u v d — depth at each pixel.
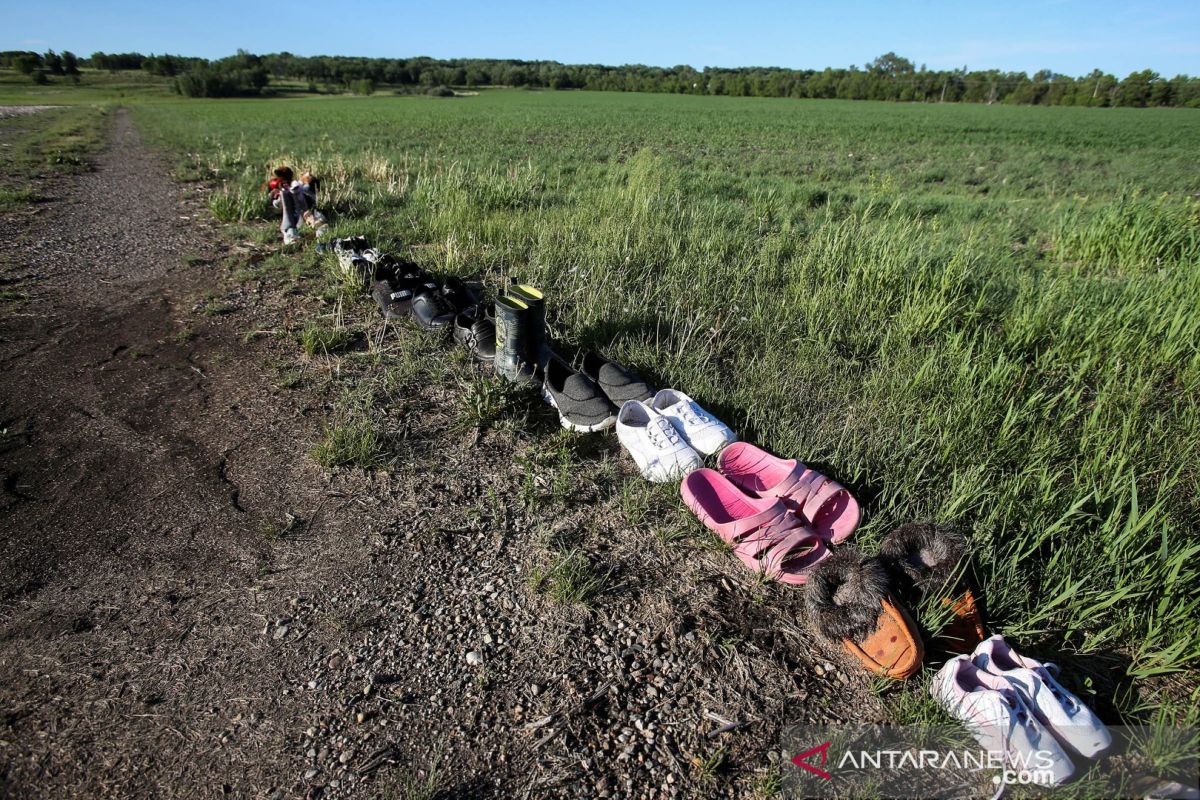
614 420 3.64
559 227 7.36
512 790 1.96
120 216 9.15
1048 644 2.48
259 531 2.95
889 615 2.28
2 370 4.26
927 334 4.92
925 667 2.31
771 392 3.99
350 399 3.97
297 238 7.46
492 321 4.41
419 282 5.35
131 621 2.47
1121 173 18.66
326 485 3.27
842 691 2.31
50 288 5.84
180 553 2.81
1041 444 3.39
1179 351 4.52
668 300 5.43
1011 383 4.05
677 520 3.07
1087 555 2.69
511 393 3.92
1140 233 7.63
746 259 6.47
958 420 3.59
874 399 3.93
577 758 2.06
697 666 2.38
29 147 18.42
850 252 6.23
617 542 2.96
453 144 22.75
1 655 2.31
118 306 5.45
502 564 2.81
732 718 2.20
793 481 2.97
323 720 2.14
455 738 2.10
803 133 32.25
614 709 2.22
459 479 3.35
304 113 46.50
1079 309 4.95
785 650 2.46
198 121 34.72
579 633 2.49
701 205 9.32
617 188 10.19
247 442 3.59
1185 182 16.81
